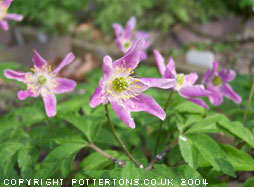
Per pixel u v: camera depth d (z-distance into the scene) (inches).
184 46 16.7
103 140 5.2
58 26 19.1
